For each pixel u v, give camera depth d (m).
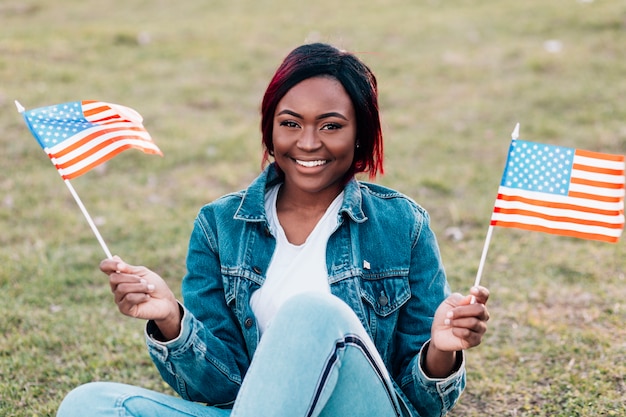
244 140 7.33
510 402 3.52
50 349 4.03
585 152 2.44
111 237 5.48
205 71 9.25
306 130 2.43
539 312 4.36
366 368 2.21
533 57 9.23
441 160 6.90
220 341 2.48
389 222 2.60
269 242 2.56
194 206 6.03
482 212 5.84
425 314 2.57
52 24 11.09
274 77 2.47
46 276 4.82
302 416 2.09
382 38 10.32
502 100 8.28
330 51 2.48
